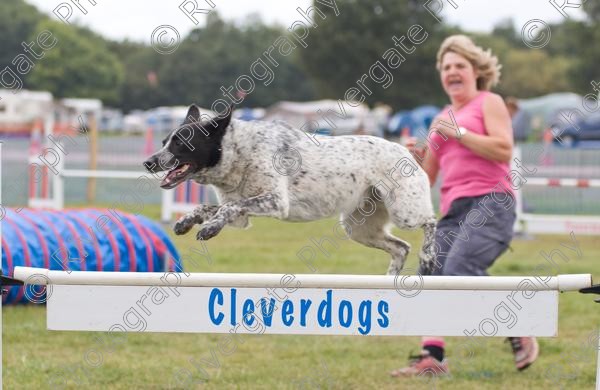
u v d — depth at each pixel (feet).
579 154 99.86
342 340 33.30
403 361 29.84
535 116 136.67
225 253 54.29
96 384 25.90
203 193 74.43
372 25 149.59
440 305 18.12
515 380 27.09
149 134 91.86
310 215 22.77
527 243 66.44
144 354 30.32
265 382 26.45
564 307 39.52
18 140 105.40
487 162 26.61
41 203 80.79
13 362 28.37
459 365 29.27
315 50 155.12
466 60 27.40
